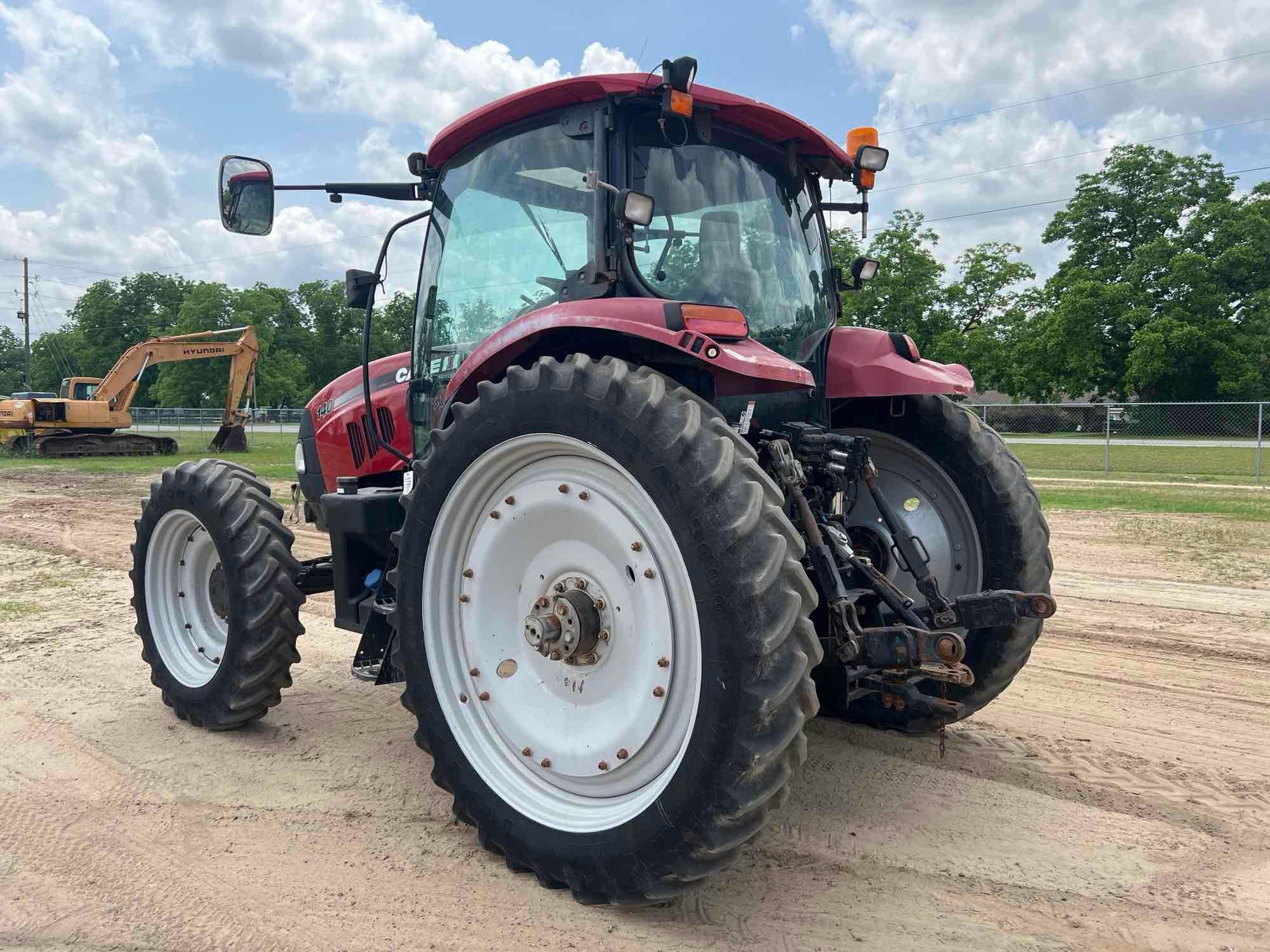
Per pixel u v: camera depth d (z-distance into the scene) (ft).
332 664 17.07
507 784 9.33
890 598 9.53
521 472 9.42
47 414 84.02
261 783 11.56
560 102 10.09
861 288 13.03
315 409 16.35
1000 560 11.64
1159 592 22.50
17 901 8.67
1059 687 15.12
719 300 10.31
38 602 22.41
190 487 13.71
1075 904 8.52
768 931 8.13
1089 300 134.62
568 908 8.56
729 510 7.61
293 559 13.26
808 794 10.95
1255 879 8.96
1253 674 15.78
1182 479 54.13
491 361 9.96
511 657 9.60
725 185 10.58
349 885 8.98
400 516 12.50
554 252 10.48
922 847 9.65
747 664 7.41
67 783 11.55
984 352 142.72
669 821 7.77
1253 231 130.41
